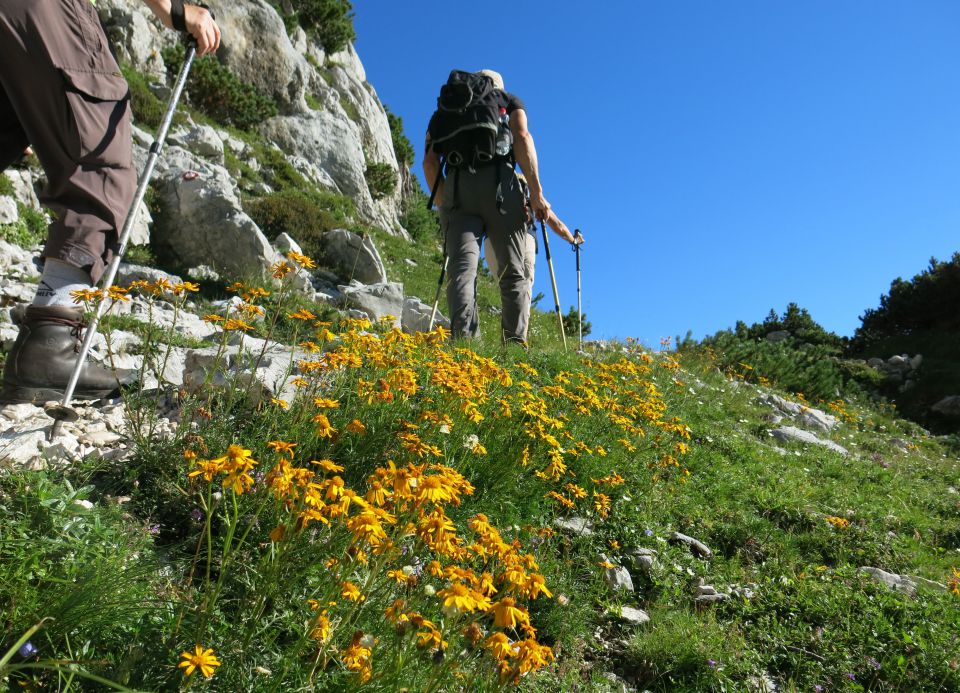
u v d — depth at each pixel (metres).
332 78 28.14
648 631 3.16
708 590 3.65
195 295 8.65
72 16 3.26
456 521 3.16
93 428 3.51
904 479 7.85
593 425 4.70
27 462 2.72
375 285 10.48
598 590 3.28
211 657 1.52
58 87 3.25
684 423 6.50
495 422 3.81
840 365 19.88
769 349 15.87
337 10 29.44
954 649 3.49
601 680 2.73
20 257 8.09
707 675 2.96
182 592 2.06
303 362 3.32
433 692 1.74
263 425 3.12
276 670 1.89
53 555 2.03
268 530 2.46
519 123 6.38
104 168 3.51
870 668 3.33
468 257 6.39
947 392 18.09
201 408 3.07
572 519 3.90
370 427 3.26
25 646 1.65
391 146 30.12
